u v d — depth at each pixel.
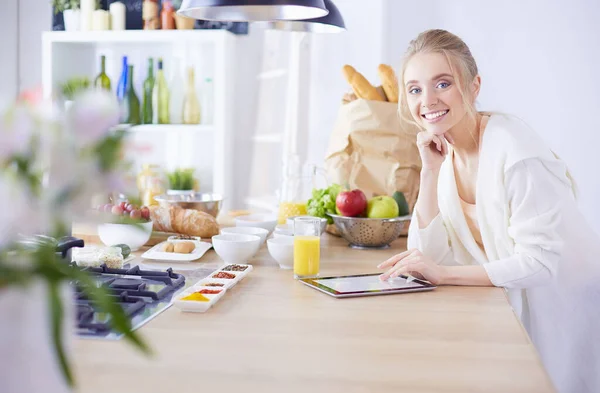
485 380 0.97
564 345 1.93
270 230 2.28
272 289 1.56
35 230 0.68
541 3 3.55
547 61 3.57
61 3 3.99
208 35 3.71
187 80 3.87
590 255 1.81
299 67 3.78
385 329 1.23
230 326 1.24
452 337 1.19
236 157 4.04
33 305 0.73
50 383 0.74
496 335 1.20
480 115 1.85
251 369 1.01
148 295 1.40
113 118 0.68
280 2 1.74
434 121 1.77
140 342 0.72
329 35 3.81
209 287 1.48
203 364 1.02
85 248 1.69
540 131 3.61
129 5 3.95
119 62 4.12
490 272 1.63
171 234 2.11
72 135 0.67
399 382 0.96
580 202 3.59
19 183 0.67
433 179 1.95
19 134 0.65
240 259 1.82
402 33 3.73
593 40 3.51
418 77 1.76
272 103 3.95
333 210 2.30
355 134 2.44
